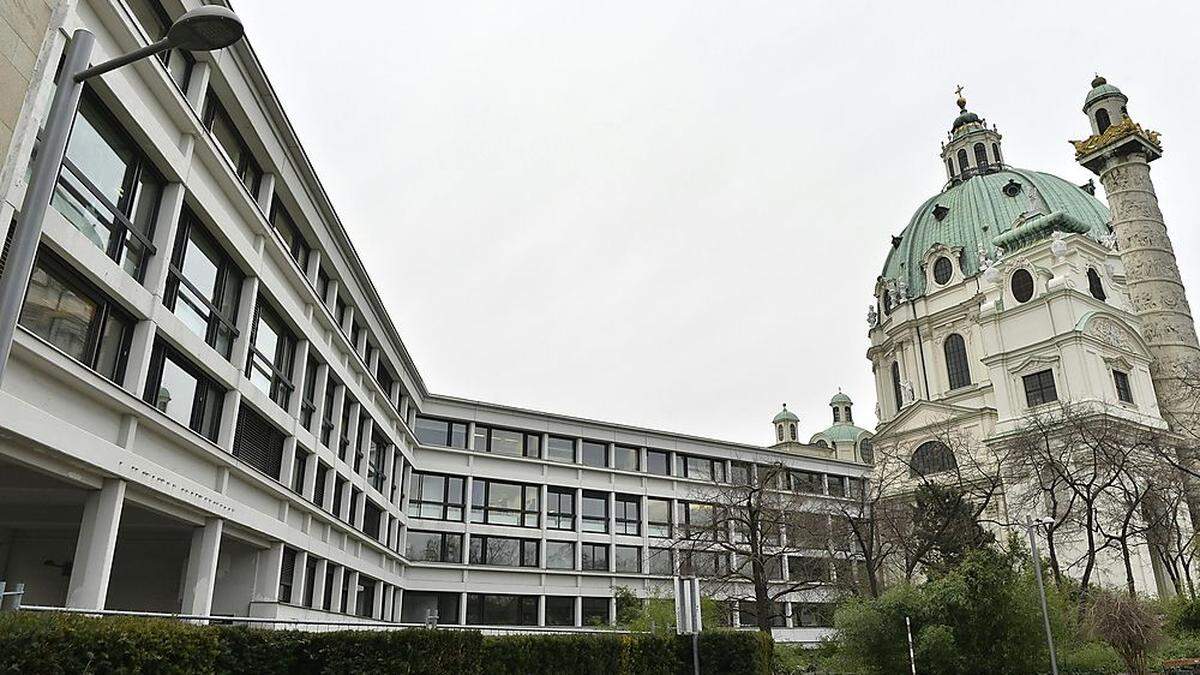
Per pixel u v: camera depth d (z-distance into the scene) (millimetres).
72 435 13188
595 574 45875
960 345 79125
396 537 39062
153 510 16594
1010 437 56812
